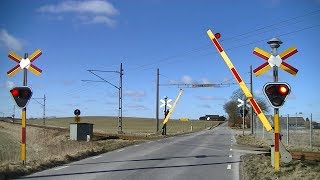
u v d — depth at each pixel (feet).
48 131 183.01
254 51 46.34
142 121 447.83
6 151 92.17
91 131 124.98
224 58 53.31
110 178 43.50
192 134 192.85
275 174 45.44
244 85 52.65
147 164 57.00
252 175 45.57
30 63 52.75
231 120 393.50
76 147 79.82
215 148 89.30
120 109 172.14
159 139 131.64
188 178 44.21
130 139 128.36
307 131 120.57
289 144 94.43
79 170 50.01
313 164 55.52
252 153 74.90
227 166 55.47
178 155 71.31
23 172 46.60
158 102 186.50
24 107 52.29
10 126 258.57
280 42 45.60
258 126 149.89
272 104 45.11
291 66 45.24
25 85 52.70
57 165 55.47
